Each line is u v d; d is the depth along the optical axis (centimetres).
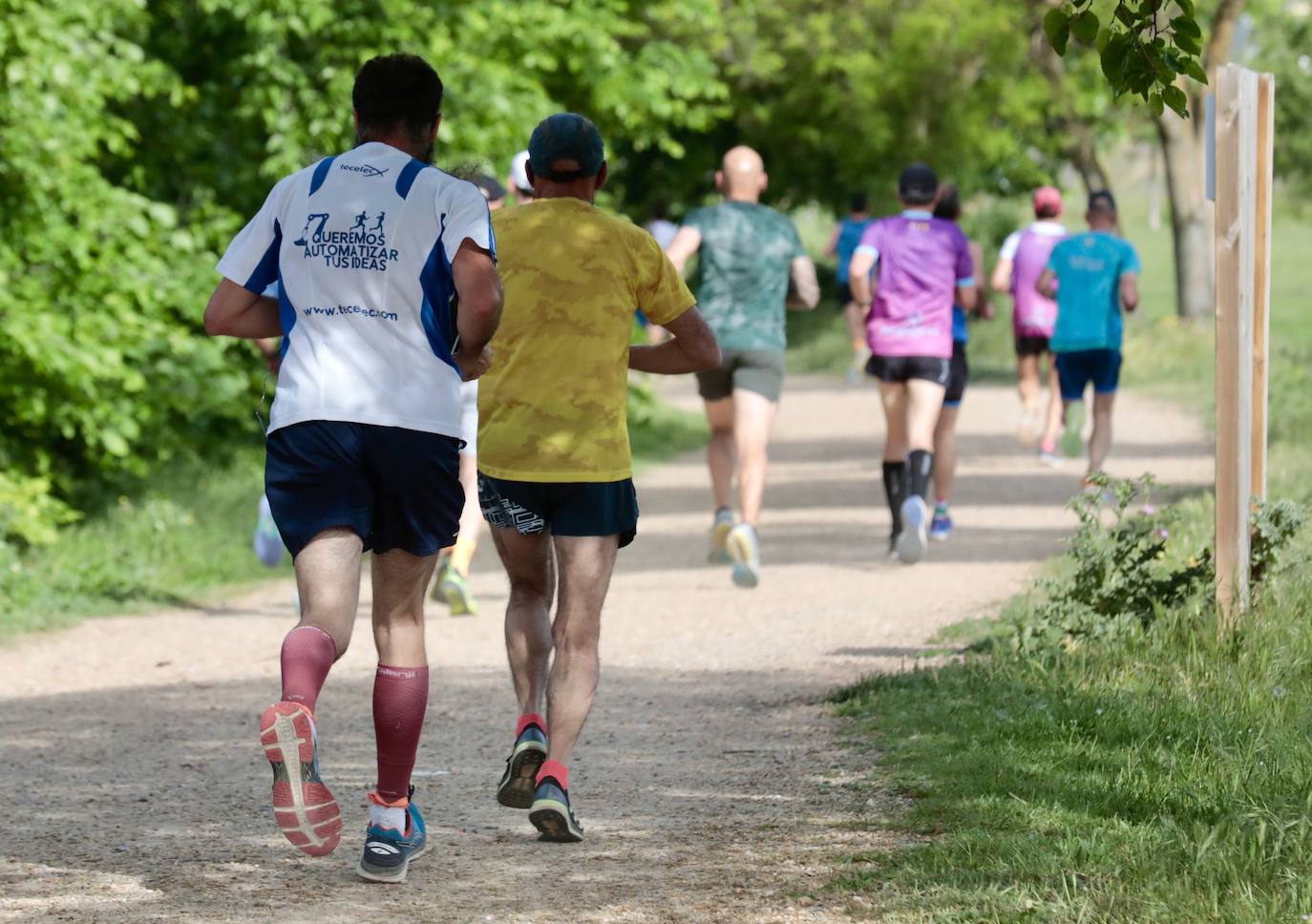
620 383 1396
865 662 2089
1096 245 3559
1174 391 6519
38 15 3416
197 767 1670
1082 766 1433
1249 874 1102
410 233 1185
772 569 3066
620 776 1574
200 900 1191
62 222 3581
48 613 2817
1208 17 9325
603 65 5538
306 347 1190
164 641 2591
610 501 1377
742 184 2798
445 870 1270
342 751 1736
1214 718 1521
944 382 3016
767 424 2794
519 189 2478
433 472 1191
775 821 1373
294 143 4275
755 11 9438
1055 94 9406
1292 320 11712
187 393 3897
